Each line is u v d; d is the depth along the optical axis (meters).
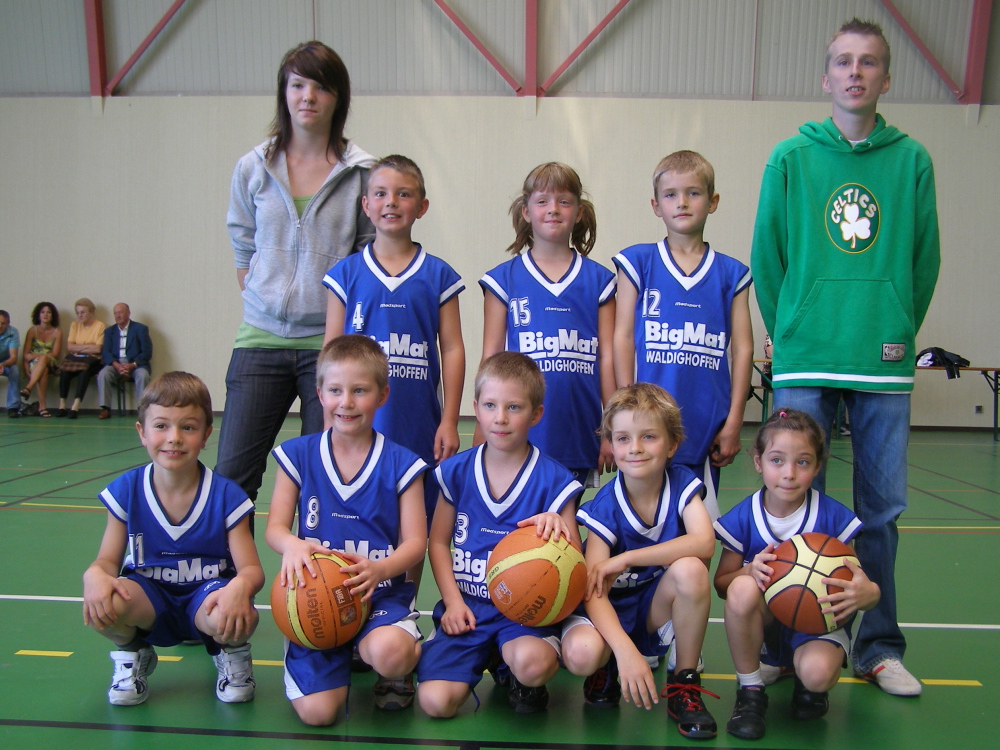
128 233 9.57
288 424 8.88
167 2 9.26
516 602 1.93
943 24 8.91
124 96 9.43
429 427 2.56
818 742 1.89
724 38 8.98
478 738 1.88
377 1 9.08
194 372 9.59
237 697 2.06
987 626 2.76
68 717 1.95
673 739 1.89
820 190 2.30
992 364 9.32
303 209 2.65
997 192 9.12
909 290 2.29
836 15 8.89
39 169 9.59
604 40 9.05
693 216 2.50
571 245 3.01
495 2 8.99
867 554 2.31
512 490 2.14
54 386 9.72
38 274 9.69
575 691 2.21
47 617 2.67
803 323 2.31
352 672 2.33
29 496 4.74
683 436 2.16
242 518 2.12
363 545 2.11
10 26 9.44
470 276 9.32
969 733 1.95
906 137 2.30
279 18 9.19
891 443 2.28
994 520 4.55
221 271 9.49
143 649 2.07
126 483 2.07
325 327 2.64
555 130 9.12
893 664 2.24
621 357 2.57
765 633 2.23
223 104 9.32
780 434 2.09
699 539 2.06
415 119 9.18
